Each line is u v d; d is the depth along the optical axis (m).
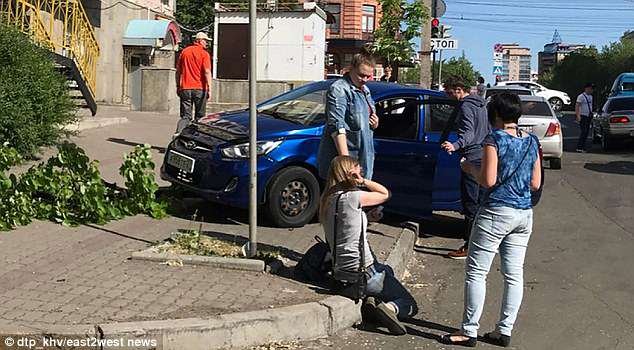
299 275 6.05
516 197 5.25
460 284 7.00
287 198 7.83
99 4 24.92
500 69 31.58
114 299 5.28
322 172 6.43
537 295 6.70
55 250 6.49
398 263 7.04
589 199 12.02
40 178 7.43
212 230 7.57
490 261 5.34
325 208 5.66
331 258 5.79
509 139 5.24
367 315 5.65
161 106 19.34
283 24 25.19
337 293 5.68
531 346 5.42
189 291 5.56
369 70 6.25
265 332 5.05
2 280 5.58
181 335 4.77
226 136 7.84
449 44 19.05
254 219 6.38
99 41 25.12
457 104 8.20
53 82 10.88
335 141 6.16
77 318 4.86
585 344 5.48
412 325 5.75
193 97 11.78
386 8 21.02
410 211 8.49
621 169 15.82
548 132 15.24
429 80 19.25
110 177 9.95
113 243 6.82
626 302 6.55
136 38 26.08
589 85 19.91
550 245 8.74
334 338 5.33
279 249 6.88
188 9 42.72
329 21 46.38
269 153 7.70
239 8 25.67
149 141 13.63
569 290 6.88
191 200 8.84
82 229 7.31
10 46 10.23
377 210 7.47
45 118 10.77
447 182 8.72
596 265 7.83
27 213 7.37
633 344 5.50
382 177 8.37
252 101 6.18
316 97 8.73
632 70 52.28
